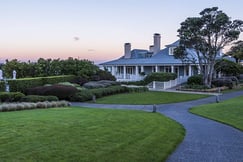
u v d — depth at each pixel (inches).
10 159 221.0
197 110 625.0
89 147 264.5
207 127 419.5
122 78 1587.1
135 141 298.4
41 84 1000.9
